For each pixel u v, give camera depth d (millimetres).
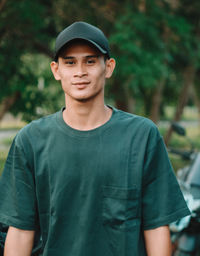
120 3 8008
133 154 1539
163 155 1601
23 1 6895
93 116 1564
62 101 8719
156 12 7469
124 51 6953
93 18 8320
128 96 9789
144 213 1598
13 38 7754
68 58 1519
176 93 12828
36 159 1573
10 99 7949
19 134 1623
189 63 10031
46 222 1601
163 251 1580
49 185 1563
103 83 1566
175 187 1612
